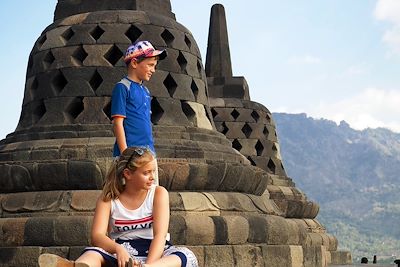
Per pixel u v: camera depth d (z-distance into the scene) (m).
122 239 7.99
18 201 13.98
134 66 9.96
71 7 16.77
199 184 14.45
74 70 15.76
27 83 16.62
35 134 15.40
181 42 16.52
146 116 9.93
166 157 14.81
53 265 7.38
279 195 26.48
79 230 13.28
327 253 27.27
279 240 15.11
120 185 7.99
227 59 29.41
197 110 16.44
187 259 7.83
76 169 13.94
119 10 16.34
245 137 28.20
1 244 13.54
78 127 15.26
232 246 14.04
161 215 7.95
